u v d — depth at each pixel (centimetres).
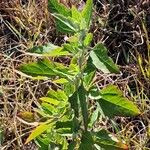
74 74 41
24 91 61
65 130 45
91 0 39
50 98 43
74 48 40
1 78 62
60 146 47
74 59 41
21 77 61
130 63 62
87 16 39
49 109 45
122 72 61
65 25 39
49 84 61
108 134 44
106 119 57
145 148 55
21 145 57
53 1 40
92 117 46
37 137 47
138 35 62
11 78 62
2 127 59
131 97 58
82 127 44
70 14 40
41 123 45
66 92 42
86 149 44
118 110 41
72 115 44
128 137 56
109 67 39
